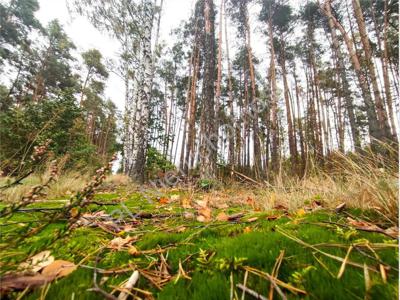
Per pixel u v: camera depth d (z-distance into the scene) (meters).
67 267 0.76
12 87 12.81
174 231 1.30
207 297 0.58
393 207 1.20
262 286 0.62
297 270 0.68
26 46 14.28
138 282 0.70
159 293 0.63
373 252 0.74
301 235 0.97
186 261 0.85
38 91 15.13
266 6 12.95
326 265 0.68
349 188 1.71
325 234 0.97
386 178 1.48
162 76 18.98
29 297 0.61
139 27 6.97
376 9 9.30
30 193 0.83
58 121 7.19
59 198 2.77
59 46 15.62
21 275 0.67
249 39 12.12
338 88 12.59
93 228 1.40
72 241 1.09
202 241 1.07
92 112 19.22
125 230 1.31
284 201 2.00
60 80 16.78
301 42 15.09
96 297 0.61
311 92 16.20
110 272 0.76
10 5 13.70
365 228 1.01
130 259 0.89
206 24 8.05
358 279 0.59
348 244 0.81
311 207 1.70
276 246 0.86
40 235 1.16
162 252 0.95
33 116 7.04
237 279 0.67
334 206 1.57
